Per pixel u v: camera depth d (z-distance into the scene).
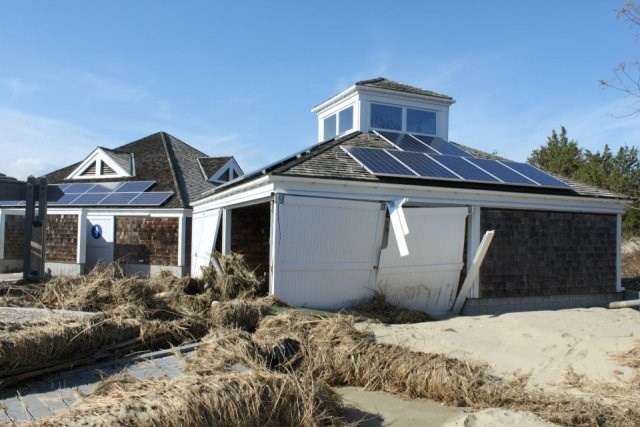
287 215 11.35
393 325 10.26
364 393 7.16
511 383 7.03
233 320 9.72
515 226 13.91
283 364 7.32
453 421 5.99
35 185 14.58
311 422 5.53
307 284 11.63
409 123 18.77
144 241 20.20
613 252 15.38
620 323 10.16
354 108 18.28
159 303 10.19
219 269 12.59
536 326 9.84
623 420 5.75
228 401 5.01
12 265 23.12
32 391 5.97
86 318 7.66
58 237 21.34
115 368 6.81
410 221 12.09
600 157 29.61
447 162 14.42
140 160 25.38
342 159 13.38
